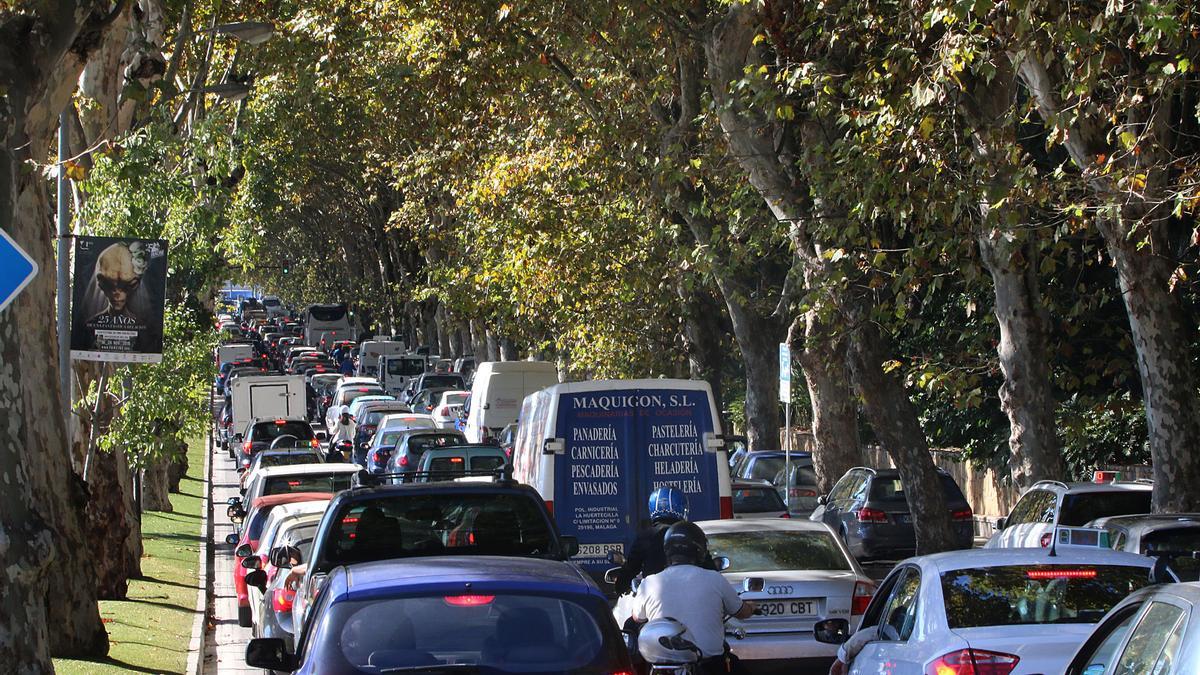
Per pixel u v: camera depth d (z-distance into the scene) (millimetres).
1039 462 53812
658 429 43531
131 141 40719
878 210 42469
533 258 81438
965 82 44438
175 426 51219
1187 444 44188
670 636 22484
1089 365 61656
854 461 75062
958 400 55750
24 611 23797
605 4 59250
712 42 54906
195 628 46562
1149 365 44531
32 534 24141
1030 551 22266
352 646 17469
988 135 42344
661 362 89125
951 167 45812
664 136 68625
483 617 17828
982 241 53344
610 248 80438
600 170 74875
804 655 32219
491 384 100000
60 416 28109
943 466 85625
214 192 55312
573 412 43344
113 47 45250
